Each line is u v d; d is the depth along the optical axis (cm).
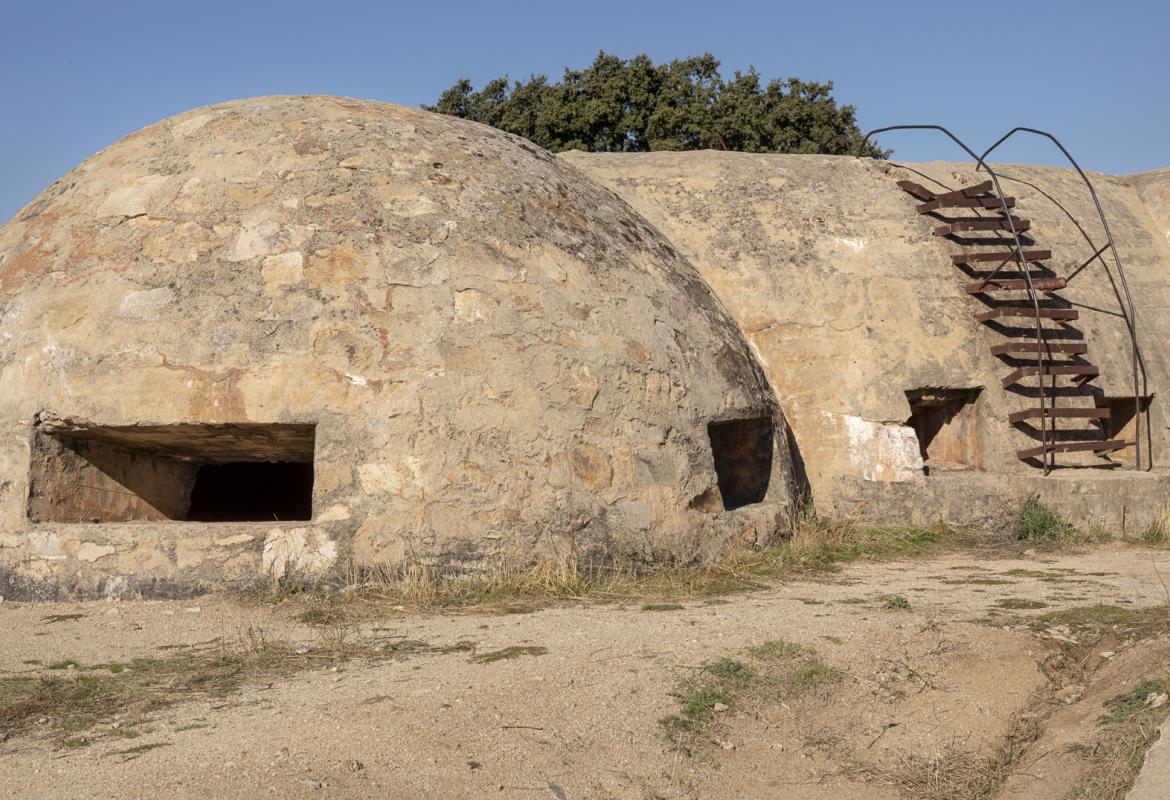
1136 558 860
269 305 748
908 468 1001
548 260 807
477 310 762
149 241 787
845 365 1028
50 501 756
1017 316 1055
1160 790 380
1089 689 516
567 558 741
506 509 734
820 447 1009
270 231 777
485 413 741
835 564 849
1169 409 1148
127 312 757
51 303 775
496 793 394
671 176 1152
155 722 464
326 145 840
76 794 385
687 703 480
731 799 411
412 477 723
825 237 1098
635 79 2147
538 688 489
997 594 699
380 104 936
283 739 430
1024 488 998
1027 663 546
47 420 748
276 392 729
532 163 920
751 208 1115
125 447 810
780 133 2147
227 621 656
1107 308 1176
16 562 735
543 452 749
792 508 921
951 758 452
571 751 431
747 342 1012
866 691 508
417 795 388
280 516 996
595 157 1186
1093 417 1033
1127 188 1386
